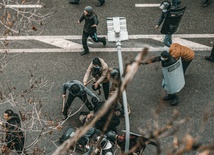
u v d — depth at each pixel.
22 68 14.34
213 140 12.24
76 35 15.59
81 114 12.47
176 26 13.91
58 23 15.94
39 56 14.80
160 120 12.71
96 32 14.61
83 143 10.81
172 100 13.11
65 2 16.73
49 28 15.72
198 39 15.48
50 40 15.37
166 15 13.63
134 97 13.41
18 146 10.18
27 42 15.20
